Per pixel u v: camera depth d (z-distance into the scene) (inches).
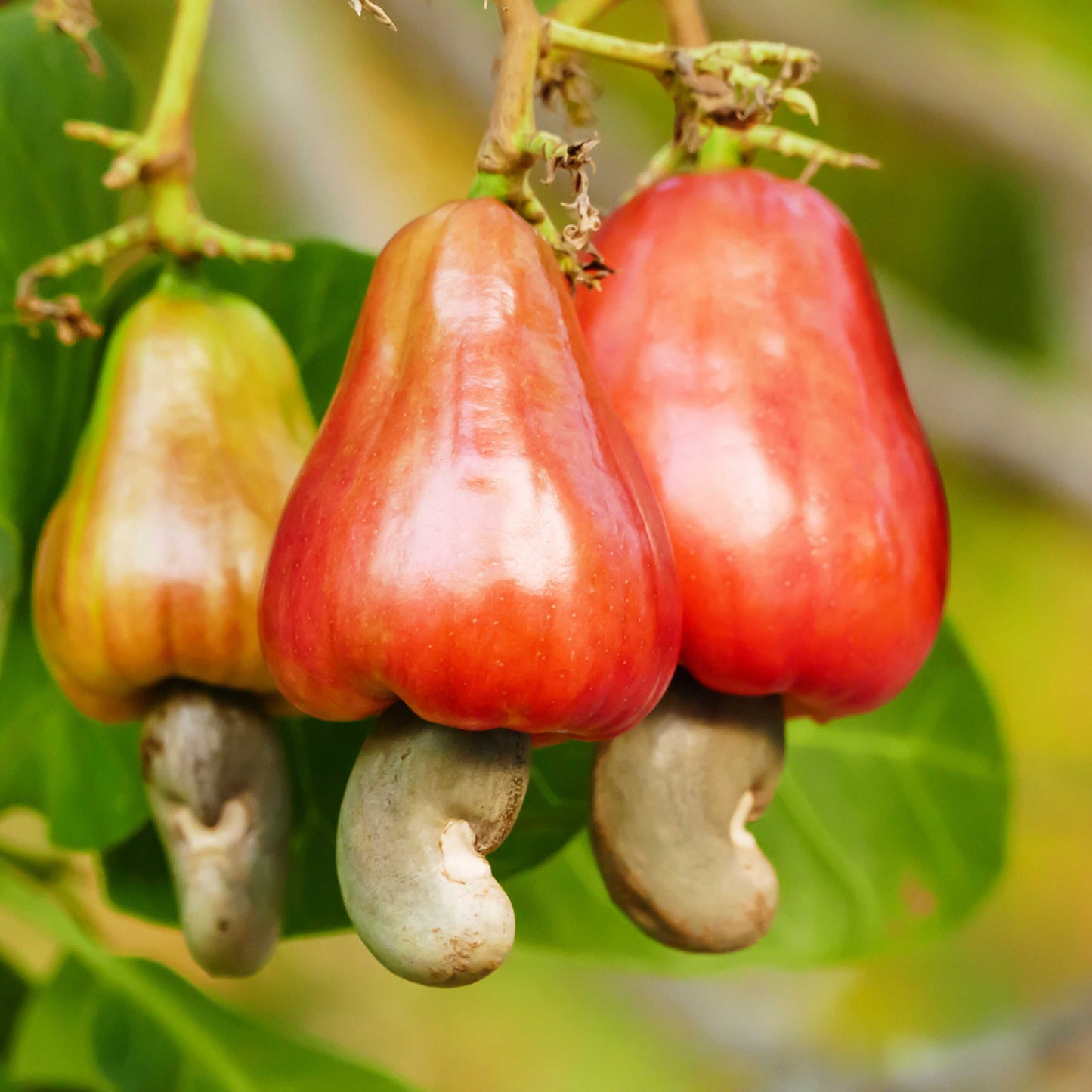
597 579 22.0
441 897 22.0
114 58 26.2
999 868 28.1
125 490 23.8
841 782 28.2
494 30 40.2
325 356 25.7
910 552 23.4
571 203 22.7
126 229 24.2
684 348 23.4
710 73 23.4
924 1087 40.4
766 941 28.0
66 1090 26.8
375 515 22.0
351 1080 26.7
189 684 24.0
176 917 26.4
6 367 25.2
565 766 25.1
